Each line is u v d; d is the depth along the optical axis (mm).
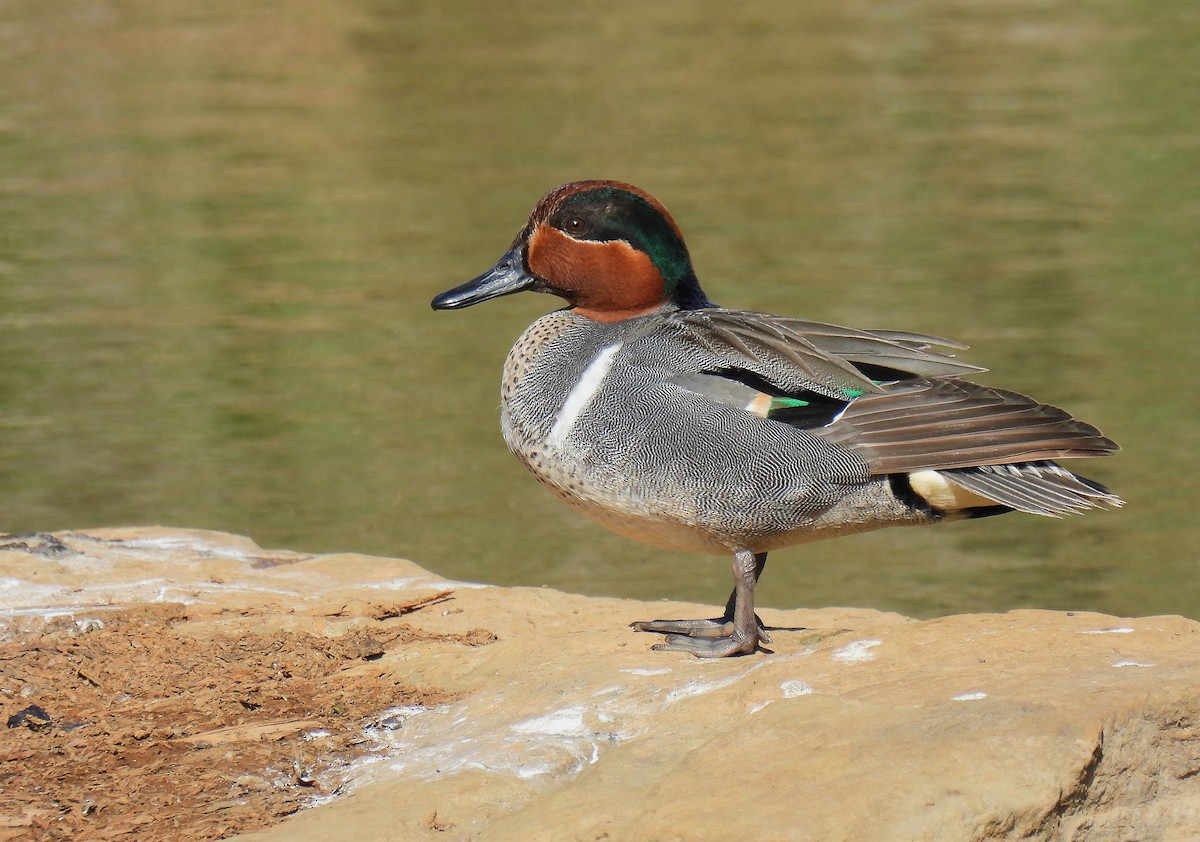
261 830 5543
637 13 35250
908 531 13336
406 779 5871
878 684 5965
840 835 4867
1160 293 17906
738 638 6898
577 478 7074
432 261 19578
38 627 7734
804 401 6867
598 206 7613
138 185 22984
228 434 14453
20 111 27297
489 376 16125
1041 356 16078
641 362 7062
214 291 18688
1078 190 22312
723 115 26688
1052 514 6559
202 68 30500
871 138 25172
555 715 6199
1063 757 5125
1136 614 11156
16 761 6312
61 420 14812
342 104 27859
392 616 8141
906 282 18375
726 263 19156
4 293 18672
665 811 5070
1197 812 5469
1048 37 32156
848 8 35375
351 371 16359
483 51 31969
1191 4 34594
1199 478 13516
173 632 7676
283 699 6875
